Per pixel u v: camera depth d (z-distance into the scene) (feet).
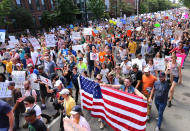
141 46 34.81
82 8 155.74
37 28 117.50
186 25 84.74
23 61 33.47
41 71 20.07
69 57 27.37
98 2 141.08
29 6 114.83
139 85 17.12
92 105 15.60
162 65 22.17
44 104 20.93
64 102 14.37
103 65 20.16
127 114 12.73
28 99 12.46
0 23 76.13
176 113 18.93
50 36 34.17
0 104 11.25
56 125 17.37
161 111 15.20
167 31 45.83
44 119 18.81
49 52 35.47
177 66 19.52
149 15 142.82
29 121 10.25
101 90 13.93
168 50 35.37
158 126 15.56
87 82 16.51
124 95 12.64
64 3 114.83
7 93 16.70
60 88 16.11
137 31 63.10
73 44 45.16
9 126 11.85
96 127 16.85
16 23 95.91
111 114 13.58
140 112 12.12
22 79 19.03
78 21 151.53
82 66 24.48
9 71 27.66
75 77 20.25
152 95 16.07
